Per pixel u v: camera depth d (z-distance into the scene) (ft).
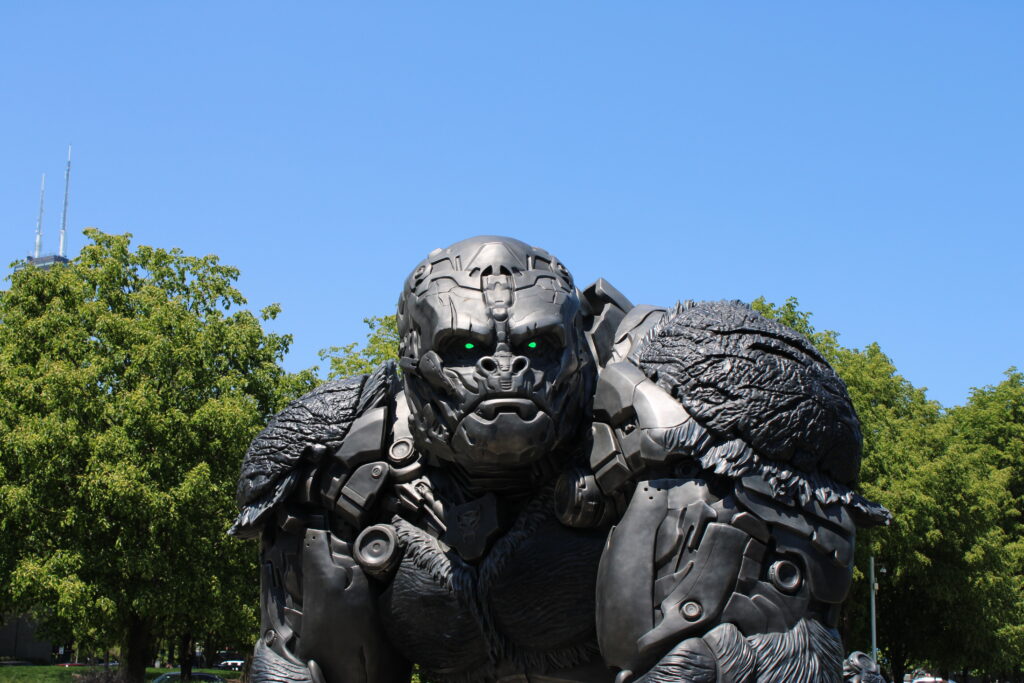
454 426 10.23
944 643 67.62
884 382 65.46
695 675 9.09
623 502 10.21
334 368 59.57
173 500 48.34
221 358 56.75
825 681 9.17
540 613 10.86
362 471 11.60
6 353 50.44
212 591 51.11
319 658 11.52
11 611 57.47
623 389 9.99
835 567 9.49
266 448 11.82
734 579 9.32
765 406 9.53
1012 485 86.17
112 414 49.26
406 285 11.11
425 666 11.69
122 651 53.72
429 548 11.33
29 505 47.06
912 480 59.36
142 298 54.24
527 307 10.28
